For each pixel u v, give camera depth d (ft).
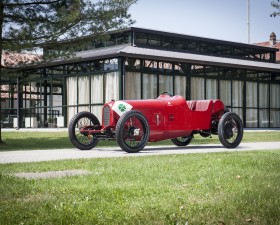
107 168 18.51
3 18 39.96
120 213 10.62
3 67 46.75
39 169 18.47
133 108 28.12
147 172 17.17
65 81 71.46
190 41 76.02
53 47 43.09
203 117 31.22
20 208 11.21
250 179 15.31
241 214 10.29
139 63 64.39
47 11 41.04
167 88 67.31
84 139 31.53
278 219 9.83
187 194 12.80
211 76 73.10
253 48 85.92
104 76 64.90
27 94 78.74
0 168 18.92
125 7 42.50
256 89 80.02
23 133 57.26
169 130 29.58
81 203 11.76
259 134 54.39
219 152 26.00
